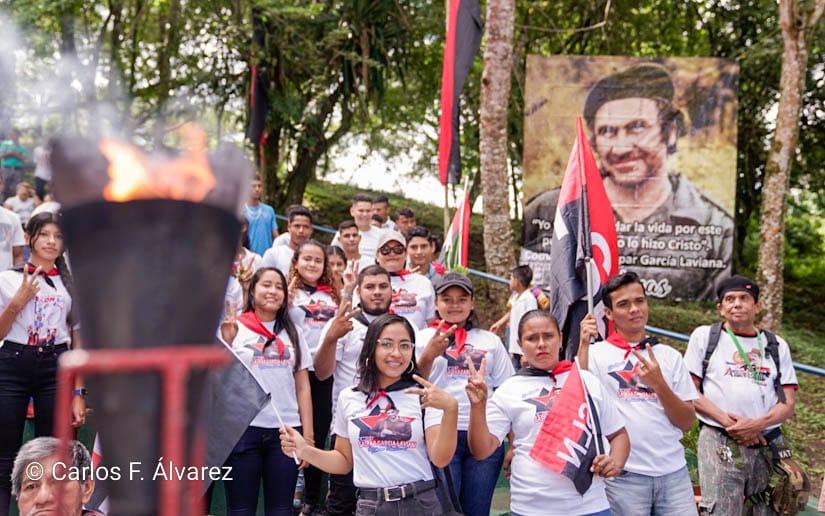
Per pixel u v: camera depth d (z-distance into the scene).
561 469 4.00
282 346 5.08
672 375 4.64
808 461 8.24
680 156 12.89
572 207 5.43
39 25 10.85
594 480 4.12
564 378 4.39
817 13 11.38
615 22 17.77
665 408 4.48
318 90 15.10
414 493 4.19
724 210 12.86
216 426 3.98
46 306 4.96
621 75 12.89
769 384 5.02
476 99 17.72
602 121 12.91
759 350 5.08
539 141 12.91
